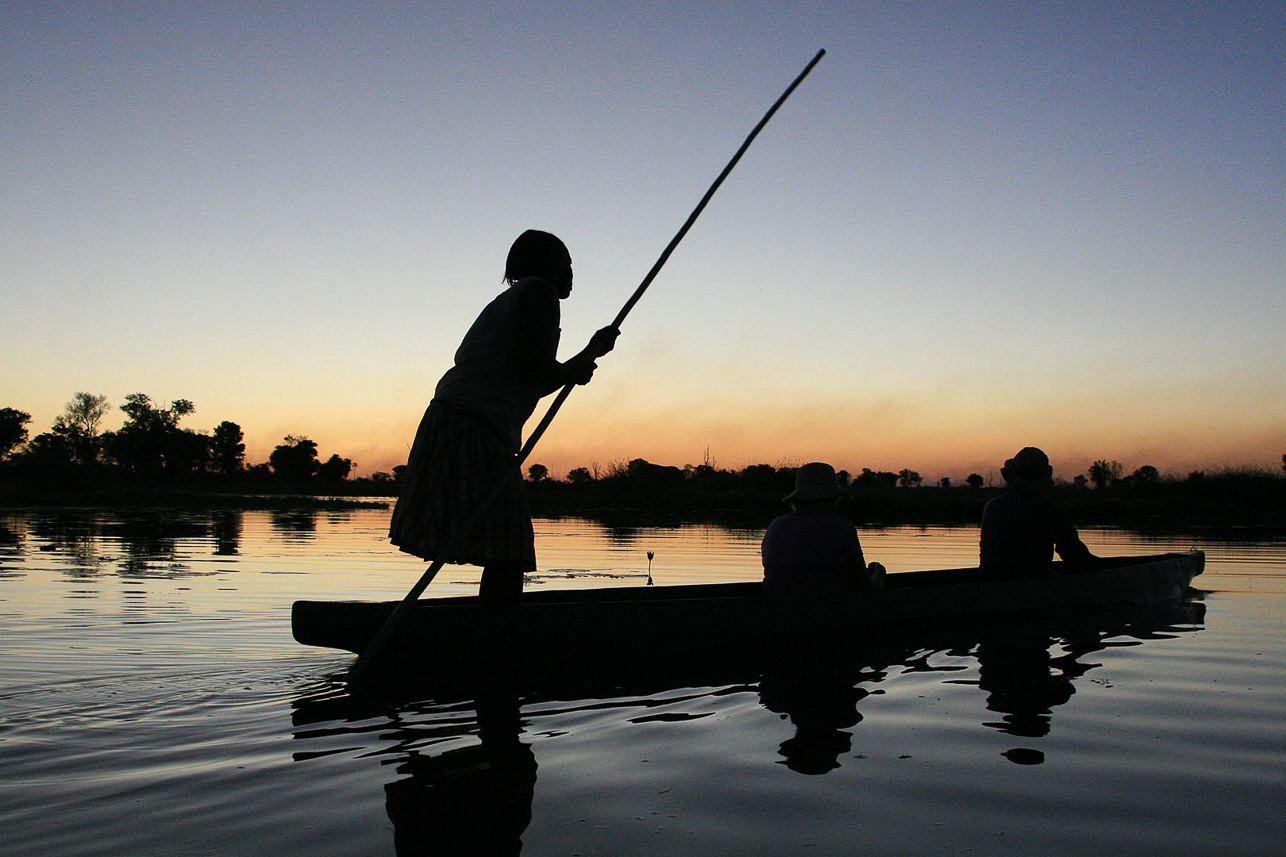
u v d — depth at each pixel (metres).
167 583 5.55
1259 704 2.37
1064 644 3.41
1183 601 4.73
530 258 3.21
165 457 72.00
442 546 2.86
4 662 3.00
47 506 23.00
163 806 1.58
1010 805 1.59
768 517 18.14
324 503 29.52
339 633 3.00
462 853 1.37
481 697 2.51
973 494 22.55
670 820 1.51
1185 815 1.54
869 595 3.62
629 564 7.40
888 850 1.39
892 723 2.18
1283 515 18.22
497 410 2.96
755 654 3.23
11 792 1.65
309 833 1.46
